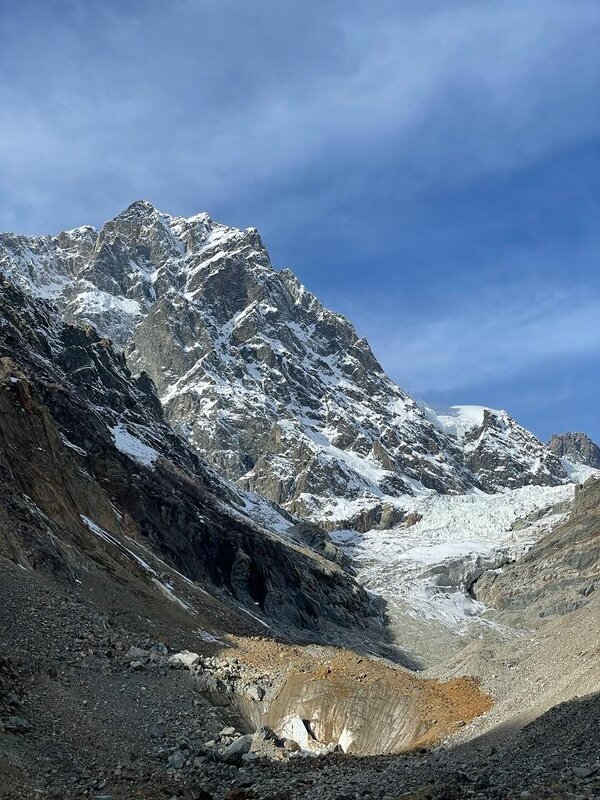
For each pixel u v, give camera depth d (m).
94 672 45.25
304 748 48.12
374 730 49.69
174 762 38.00
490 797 29.42
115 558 82.75
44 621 48.91
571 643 54.47
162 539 141.75
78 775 34.72
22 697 39.75
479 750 38.78
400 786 34.31
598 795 26.80
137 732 40.88
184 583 95.69
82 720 40.00
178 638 60.94
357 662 55.38
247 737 42.97
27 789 32.03
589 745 32.75
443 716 49.78
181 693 46.50
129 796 33.28
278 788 35.75
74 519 81.50
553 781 29.47
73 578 62.69
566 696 41.03
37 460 84.19
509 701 48.66
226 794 35.06
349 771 38.50
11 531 61.72
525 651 62.38
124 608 63.19
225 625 85.75
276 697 50.94
